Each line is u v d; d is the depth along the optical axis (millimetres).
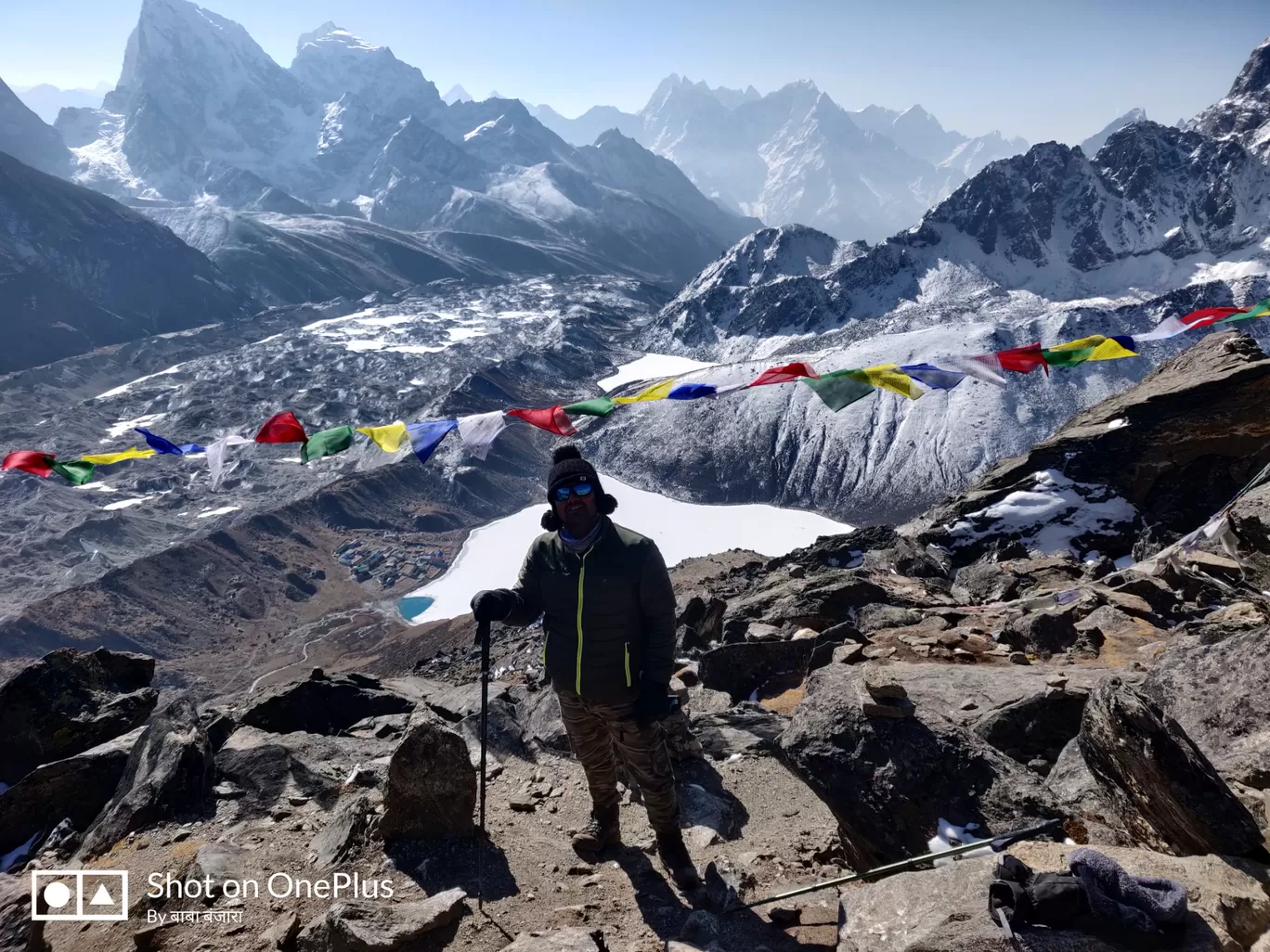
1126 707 4566
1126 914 3402
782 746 5875
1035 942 3422
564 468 5082
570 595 5168
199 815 6969
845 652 10109
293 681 10328
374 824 6098
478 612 5438
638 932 4992
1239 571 11875
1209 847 4098
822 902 5277
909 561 17016
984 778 5230
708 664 11883
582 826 6676
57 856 6844
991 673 7965
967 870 4184
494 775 7840
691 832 6727
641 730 5383
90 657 9750
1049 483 18375
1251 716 5461
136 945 5070
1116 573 12734
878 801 5332
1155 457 17875
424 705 10117
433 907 5004
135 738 8430
